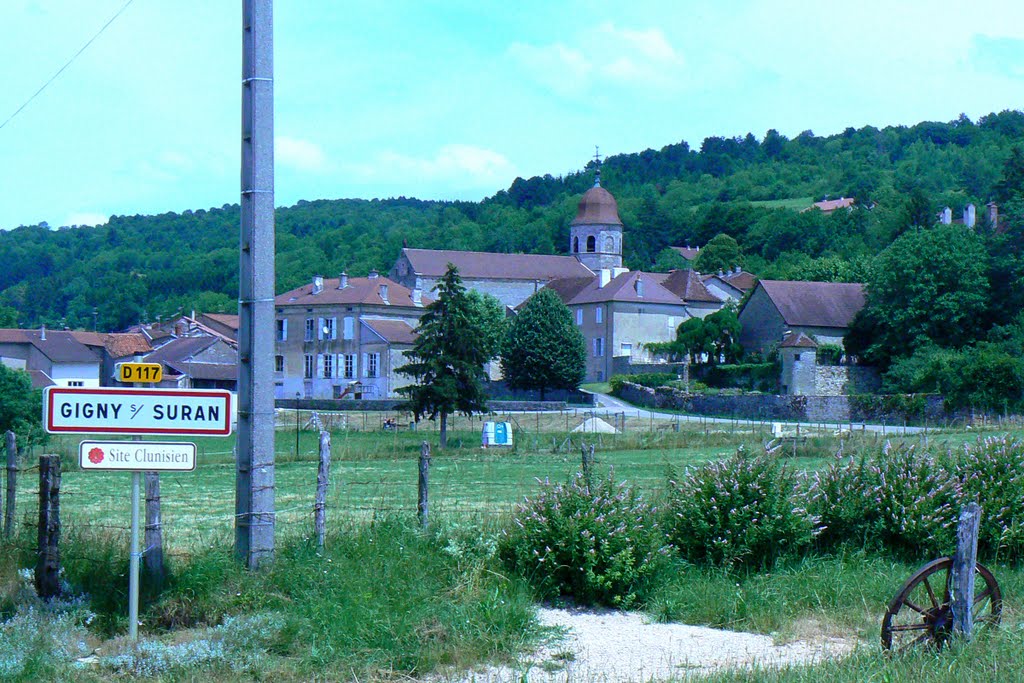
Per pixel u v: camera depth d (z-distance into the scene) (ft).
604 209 383.04
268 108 38.63
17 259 579.48
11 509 44.19
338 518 45.50
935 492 46.65
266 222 38.42
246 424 37.96
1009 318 206.18
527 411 218.79
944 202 496.23
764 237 510.58
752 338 257.75
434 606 35.19
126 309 495.00
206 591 35.53
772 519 44.14
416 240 560.61
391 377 274.57
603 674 30.07
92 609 34.78
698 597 39.47
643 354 287.69
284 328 294.05
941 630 31.76
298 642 32.40
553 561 39.45
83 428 32.65
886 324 219.00
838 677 28.37
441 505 57.47
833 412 190.19
